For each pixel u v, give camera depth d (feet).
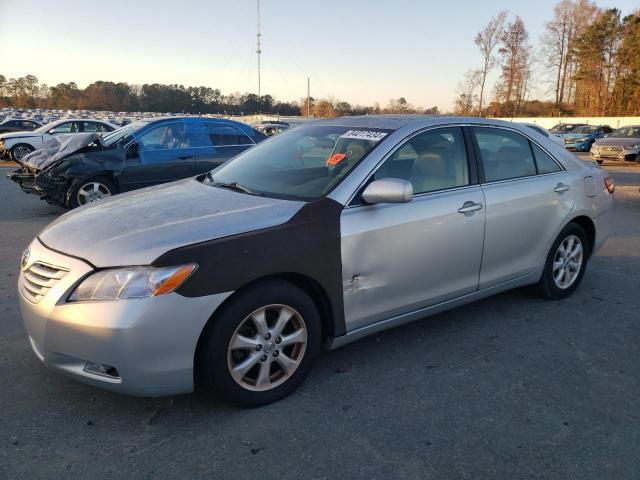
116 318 8.39
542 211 14.15
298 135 13.75
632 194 39.70
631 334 13.47
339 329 10.66
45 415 9.60
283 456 8.57
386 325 11.54
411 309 11.83
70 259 9.04
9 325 13.37
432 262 11.82
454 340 12.96
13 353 11.89
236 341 9.36
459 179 12.61
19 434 9.04
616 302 15.67
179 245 8.84
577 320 14.28
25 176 29.40
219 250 8.99
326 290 10.24
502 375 11.30
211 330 9.10
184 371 8.91
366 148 11.61
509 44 202.08
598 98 213.87
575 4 213.66
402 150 11.80
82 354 8.68
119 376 8.66
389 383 10.89
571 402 10.29
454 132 12.94
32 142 55.98
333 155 11.92
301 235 9.84
